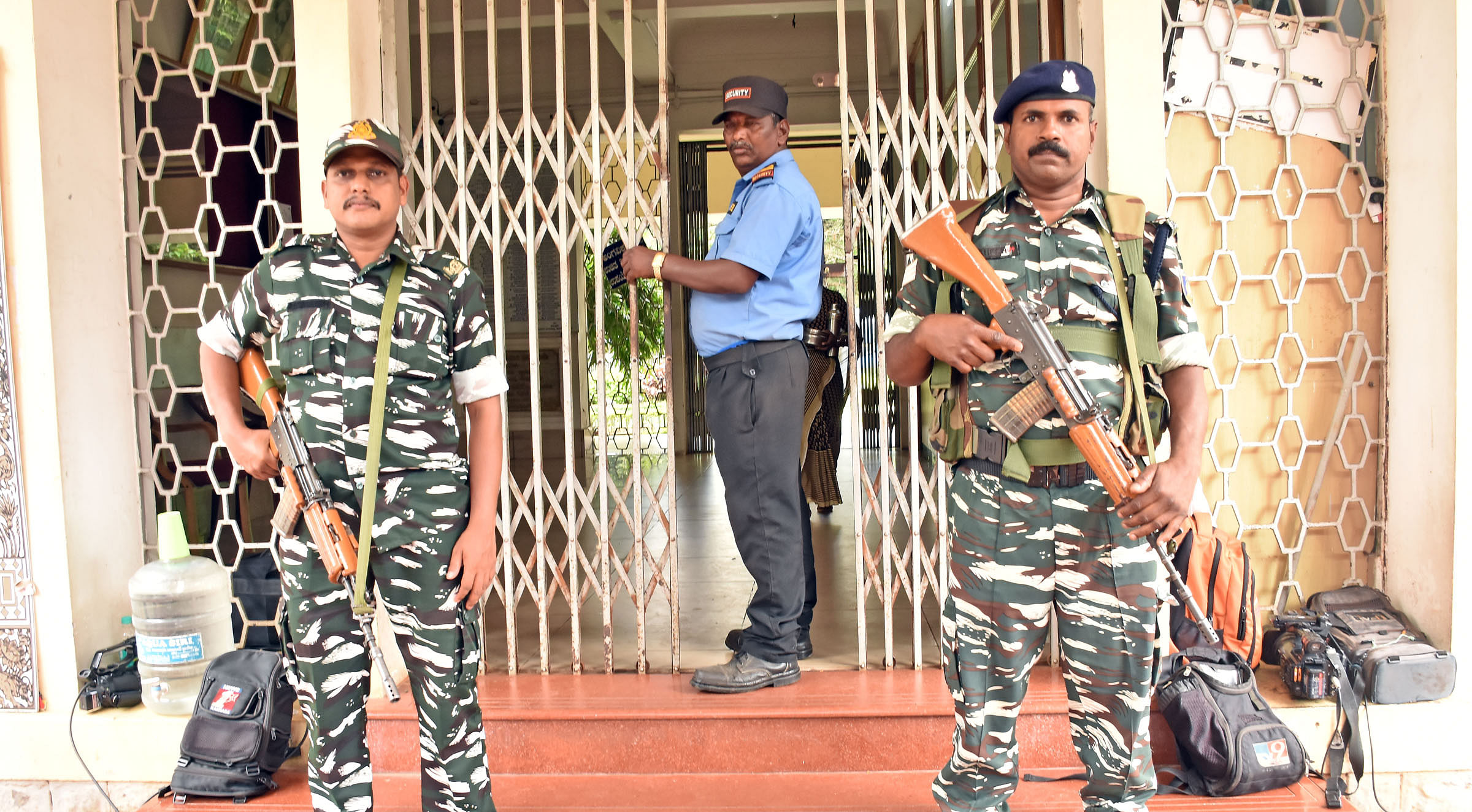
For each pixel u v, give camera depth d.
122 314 3.49
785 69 7.97
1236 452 3.45
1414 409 3.21
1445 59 3.05
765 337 3.05
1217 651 2.96
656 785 2.97
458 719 2.29
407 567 2.20
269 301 2.17
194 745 2.95
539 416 3.49
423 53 3.46
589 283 8.40
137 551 3.54
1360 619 3.24
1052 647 3.35
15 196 3.17
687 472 8.84
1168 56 3.34
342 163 2.11
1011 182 2.21
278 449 2.14
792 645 3.22
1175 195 3.38
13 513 3.23
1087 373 2.10
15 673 3.27
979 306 2.19
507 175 7.46
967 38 4.93
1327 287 3.41
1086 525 2.14
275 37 3.77
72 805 3.22
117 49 3.49
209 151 3.68
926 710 3.01
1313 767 3.01
